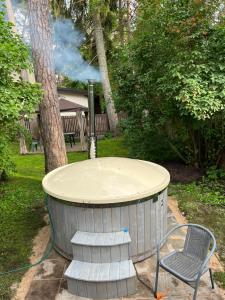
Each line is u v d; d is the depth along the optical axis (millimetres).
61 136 5277
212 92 4762
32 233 3906
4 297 2645
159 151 7059
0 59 3264
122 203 2879
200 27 5020
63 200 2975
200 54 4906
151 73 5871
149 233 3166
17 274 2998
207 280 2770
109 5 11516
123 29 12445
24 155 9781
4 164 5133
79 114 10289
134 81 6473
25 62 3740
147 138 6926
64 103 10570
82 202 2854
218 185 5582
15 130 5117
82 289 2619
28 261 3238
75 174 3404
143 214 3049
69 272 2664
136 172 3418
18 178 6656
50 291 2727
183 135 6684
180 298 2535
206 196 5043
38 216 4465
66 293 2697
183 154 7078
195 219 4168
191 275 2336
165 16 5309
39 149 10680
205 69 4887
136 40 6379
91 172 3387
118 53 7016
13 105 3260
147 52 5996
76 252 2828
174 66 5008
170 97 5289
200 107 4688
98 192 2955
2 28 3562
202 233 2598
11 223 4223
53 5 10938
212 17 5148
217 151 6254
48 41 4906
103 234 2922
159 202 3254
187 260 2584
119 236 2869
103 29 12297
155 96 6160
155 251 3295
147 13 5977
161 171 3713
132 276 2570
